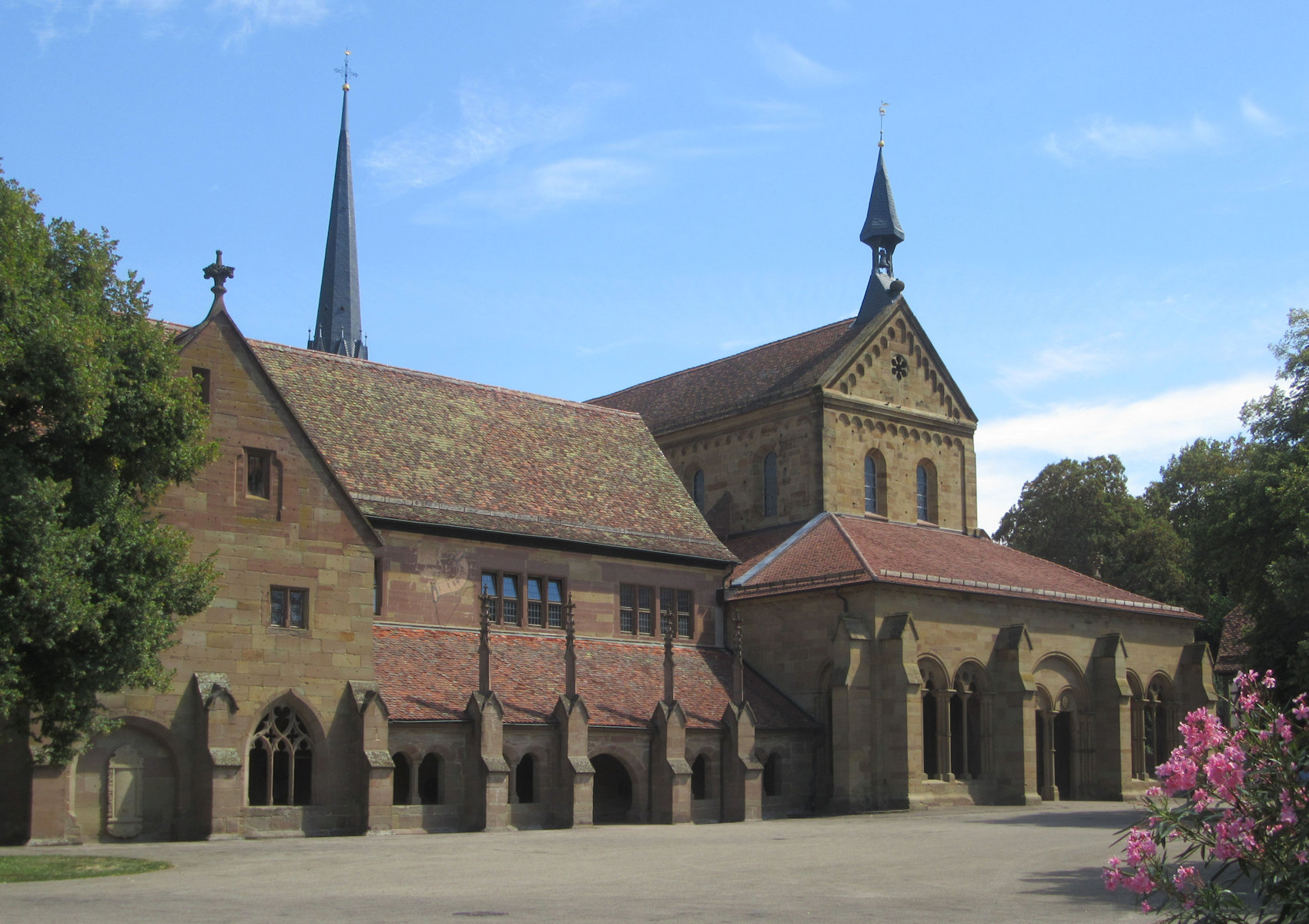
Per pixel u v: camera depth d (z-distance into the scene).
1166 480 107.88
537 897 23.81
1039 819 47.78
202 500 40.81
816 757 55.19
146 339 31.08
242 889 24.94
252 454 42.34
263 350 54.62
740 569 61.81
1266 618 57.50
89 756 37.78
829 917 21.25
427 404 57.69
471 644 50.16
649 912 21.73
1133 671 64.19
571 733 46.97
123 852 34.19
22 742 35.94
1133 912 22.09
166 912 21.20
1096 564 96.38
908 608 55.56
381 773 42.19
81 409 28.59
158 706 39.00
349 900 23.12
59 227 31.47
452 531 51.16
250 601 41.44
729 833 42.28
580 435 62.50
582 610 54.78
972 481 71.38
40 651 29.09
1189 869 14.83
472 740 44.91
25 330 28.17
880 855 33.41
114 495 30.20
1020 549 101.56
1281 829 14.38
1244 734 14.76
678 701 51.50
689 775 49.50
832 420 65.50
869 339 67.62
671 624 57.47
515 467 57.16
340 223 115.69
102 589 29.66
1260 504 55.03
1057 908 22.67
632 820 49.03
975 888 25.81
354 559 44.16
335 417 53.31
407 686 45.66
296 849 35.84
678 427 72.31
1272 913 15.59
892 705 53.56
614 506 58.53
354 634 43.72
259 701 41.12
